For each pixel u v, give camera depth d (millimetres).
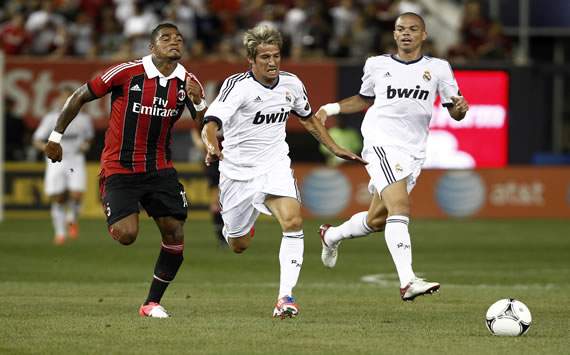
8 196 84312
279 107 33156
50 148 32188
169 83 31688
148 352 26094
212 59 84250
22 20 89625
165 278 32719
